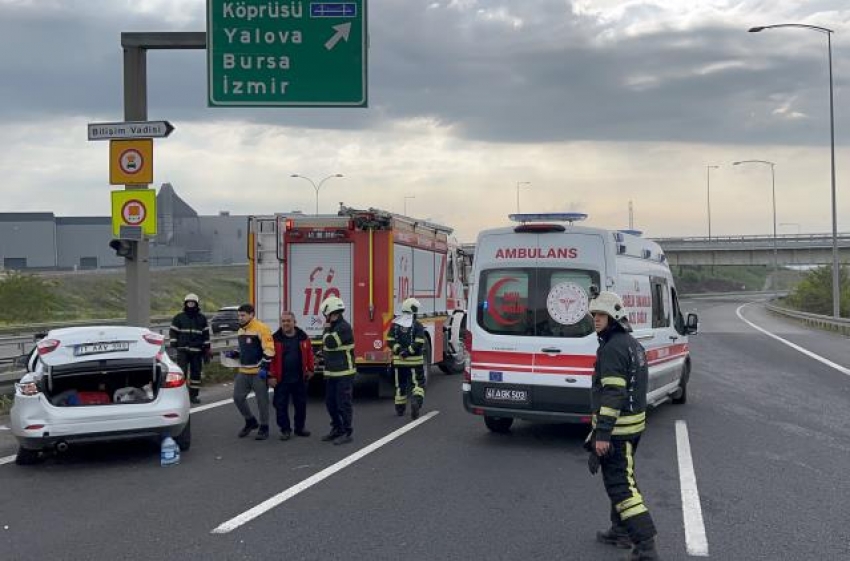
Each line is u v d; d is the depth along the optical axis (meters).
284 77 13.57
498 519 6.65
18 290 44.75
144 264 13.62
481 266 10.25
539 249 9.99
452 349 17.72
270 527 6.45
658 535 6.23
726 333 32.81
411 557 5.71
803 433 10.54
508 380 9.91
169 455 8.84
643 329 10.72
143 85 13.80
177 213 108.69
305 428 11.24
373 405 13.43
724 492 7.55
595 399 5.81
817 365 19.38
